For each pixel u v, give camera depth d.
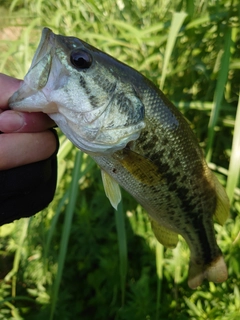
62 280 0.35
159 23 0.32
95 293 0.34
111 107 0.19
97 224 0.35
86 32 0.37
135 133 0.19
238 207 0.31
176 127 0.21
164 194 0.21
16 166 0.17
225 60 0.28
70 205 0.28
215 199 0.24
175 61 0.35
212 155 0.36
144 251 0.34
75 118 0.18
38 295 0.34
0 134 0.17
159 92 0.20
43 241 0.33
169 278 0.32
